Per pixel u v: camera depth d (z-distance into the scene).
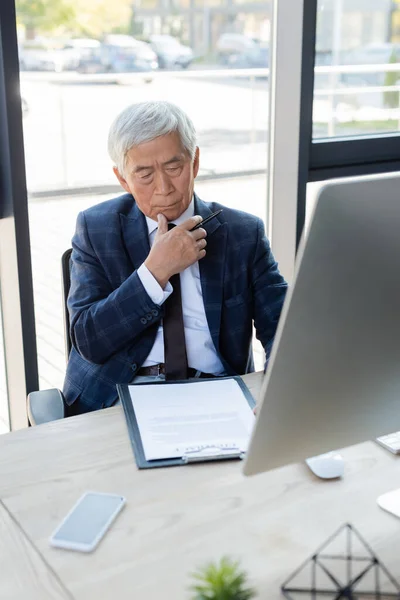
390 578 0.91
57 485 1.13
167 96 3.43
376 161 2.56
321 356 0.86
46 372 2.44
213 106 3.43
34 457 1.21
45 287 2.70
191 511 1.06
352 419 0.95
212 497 1.10
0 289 2.13
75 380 1.68
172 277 1.65
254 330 1.97
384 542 1.00
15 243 2.00
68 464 1.19
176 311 1.64
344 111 2.46
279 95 2.38
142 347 1.64
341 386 0.91
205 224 1.73
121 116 1.60
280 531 1.02
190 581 0.91
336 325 0.85
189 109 3.46
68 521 1.03
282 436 0.90
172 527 1.02
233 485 1.13
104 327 1.58
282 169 2.44
